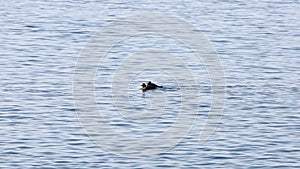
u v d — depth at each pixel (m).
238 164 124.50
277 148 131.38
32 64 190.75
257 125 143.00
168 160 126.00
